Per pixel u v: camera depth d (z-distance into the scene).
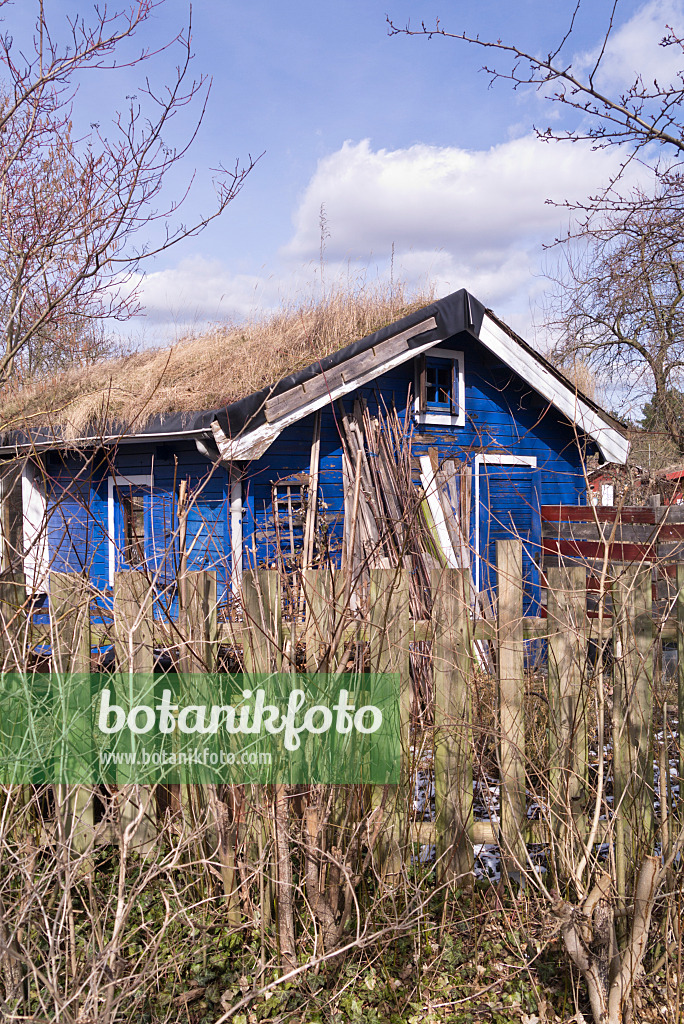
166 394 7.89
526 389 9.81
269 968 2.70
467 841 3.03
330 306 10.62
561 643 2.96
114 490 8.75
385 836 2.90
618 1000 2.36
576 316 12.96
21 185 6.29
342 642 2.85
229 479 7.32
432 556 5.99
